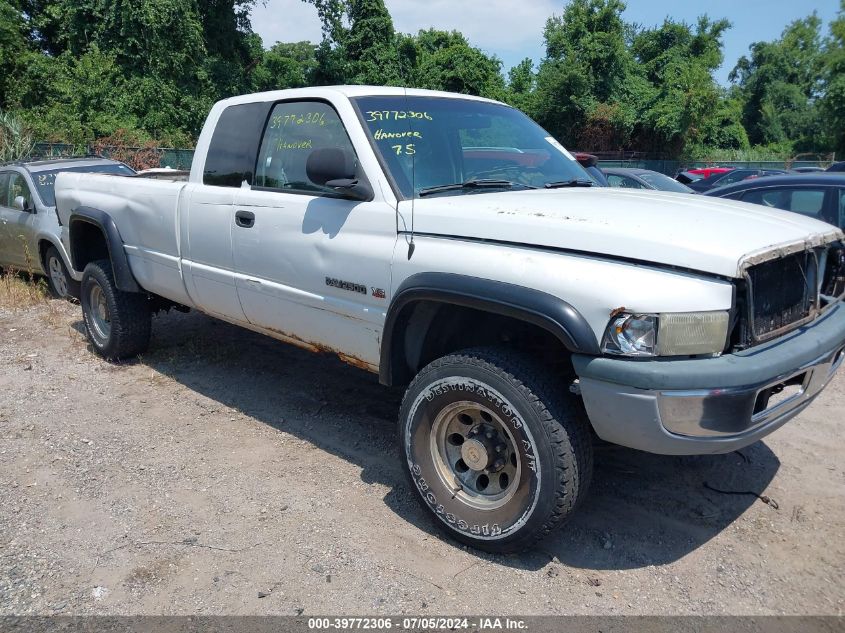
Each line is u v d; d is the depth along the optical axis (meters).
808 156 38.16
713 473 3.86
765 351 2.74
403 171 3.54
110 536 3.30
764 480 3.76
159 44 25.02
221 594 2.87
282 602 2.81
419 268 3.17
